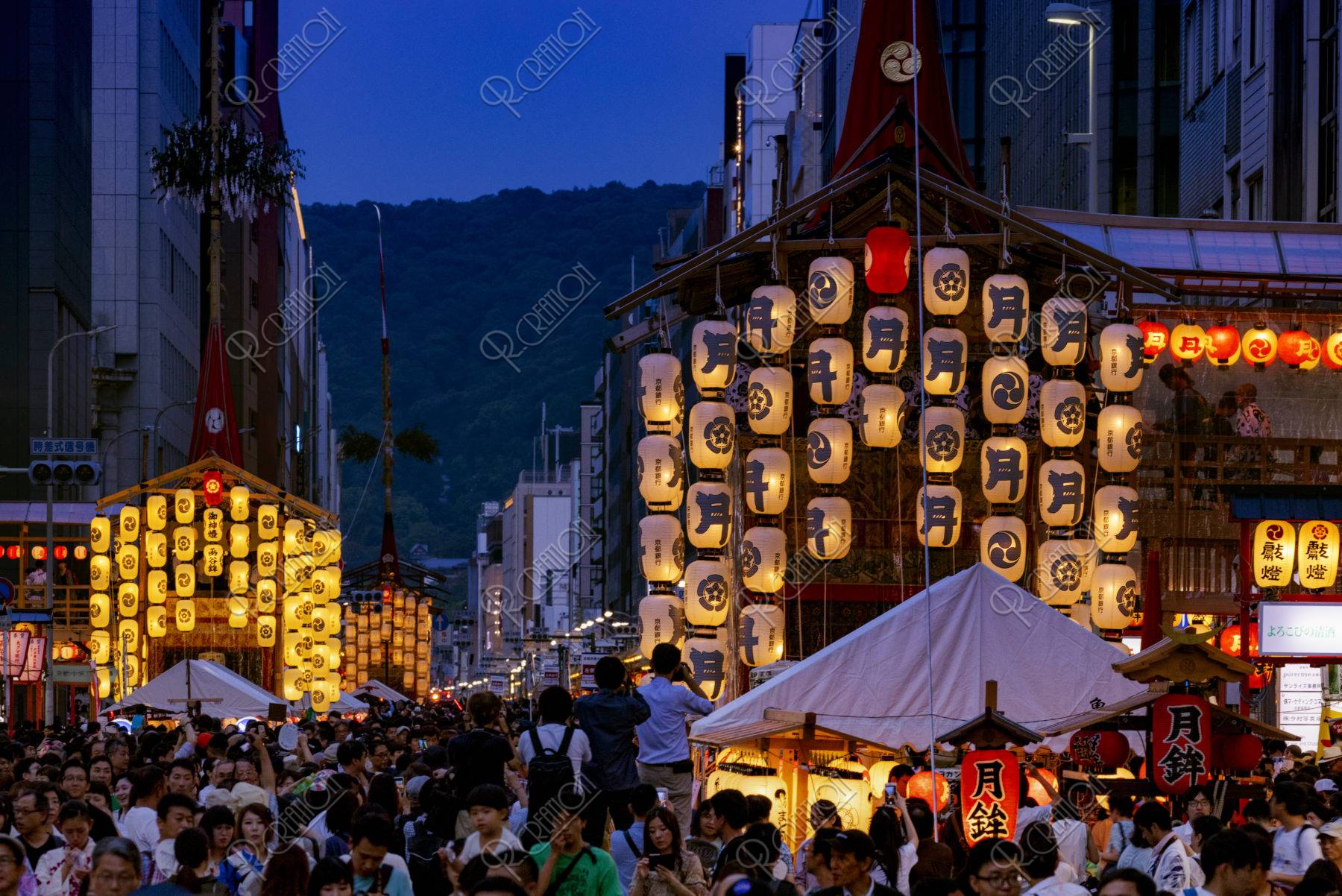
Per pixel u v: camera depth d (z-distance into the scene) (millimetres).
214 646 52438
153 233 80500
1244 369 33469
